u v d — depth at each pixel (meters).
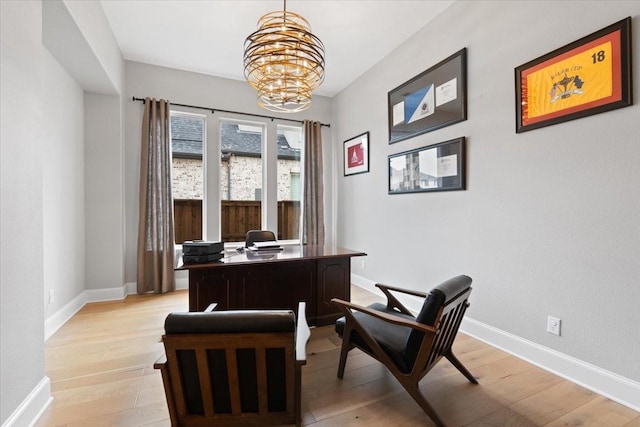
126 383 1.92
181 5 2.82
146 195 3.83
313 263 2.88
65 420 1.58
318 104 4.98
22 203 1.50
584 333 1.90
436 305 1.55
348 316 1.88
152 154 3.86
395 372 1.66
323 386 1.91
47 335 2.60
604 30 1.77
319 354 2.34
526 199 2.21
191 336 1.17
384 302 3.54
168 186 3.93
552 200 2.05
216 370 1.24
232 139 4.62
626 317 1.72
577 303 1.93
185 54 3.72
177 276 4.08
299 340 1.36
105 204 3.60
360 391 1.86
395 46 3.53
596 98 1.81
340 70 4.14
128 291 3.85
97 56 2.75
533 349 2.17
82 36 2.41
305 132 4.77
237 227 4.66
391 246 3.69
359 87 4.32
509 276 2.33
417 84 3.22
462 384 1.92
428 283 3.13
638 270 1.67
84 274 3.50
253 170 4.75
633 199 1.69
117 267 3.66
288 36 2.27
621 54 1.71
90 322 2.92
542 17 2.09
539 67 2.10
